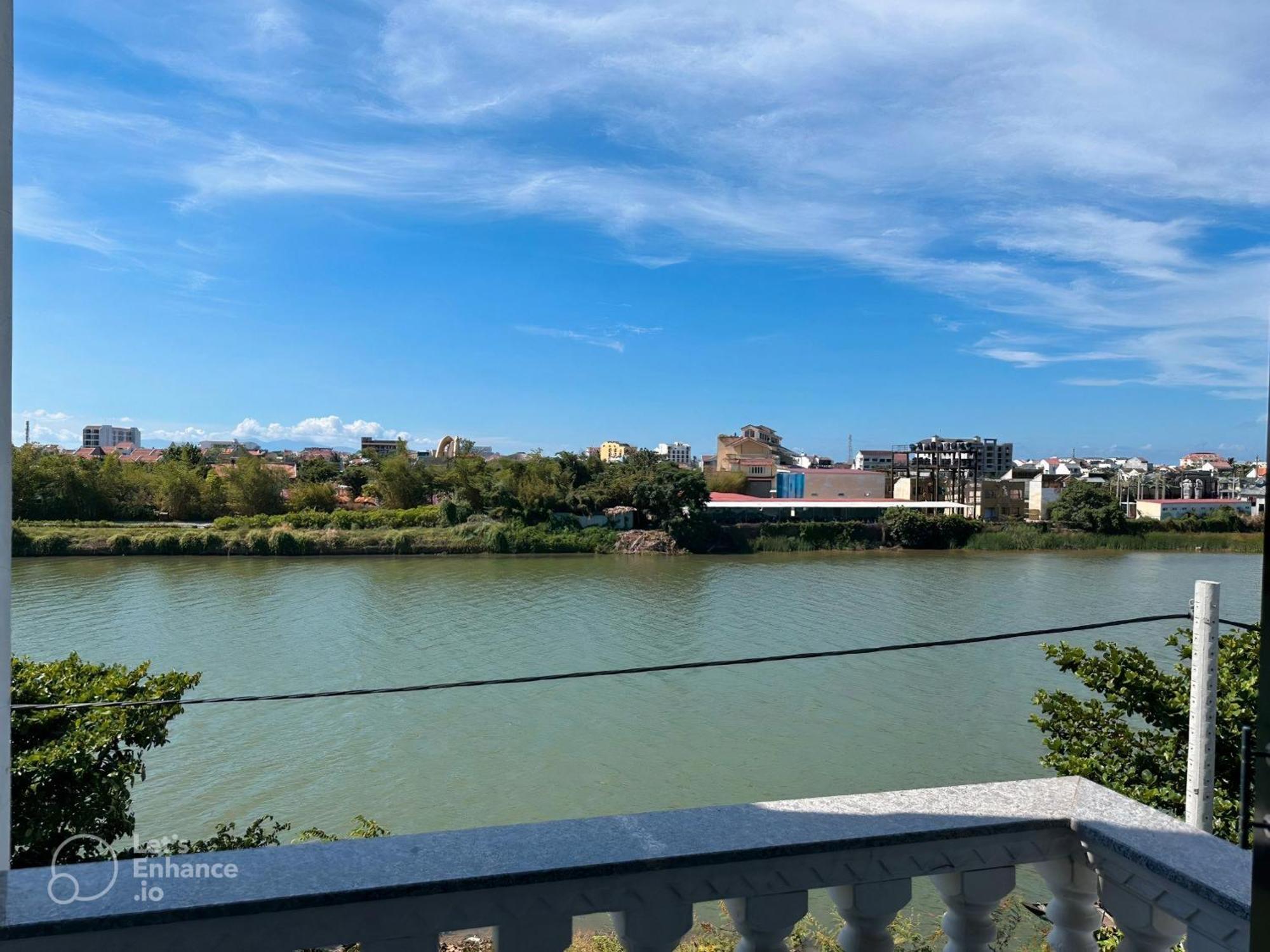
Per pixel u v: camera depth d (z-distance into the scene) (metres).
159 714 9.02
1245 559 68.75
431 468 85.56
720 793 18.19
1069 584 51.75
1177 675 9.01
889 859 1.83
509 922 1.65
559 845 1.73
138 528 65.94
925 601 44.66
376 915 1.60
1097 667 9.12
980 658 30.55
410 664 30.20
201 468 82.25
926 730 22.33
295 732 22.09
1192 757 3.77
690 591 47.69
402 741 21.50
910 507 86.88
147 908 1.49
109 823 8.44
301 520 70.00
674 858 1.68
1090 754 8.83
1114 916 1.85
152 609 40.16
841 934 1.90
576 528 70.62
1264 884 1.25
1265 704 1.23
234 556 61.72
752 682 27.19
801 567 60.00
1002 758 20.30
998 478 110.94
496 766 19.75
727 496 93.31
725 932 6.44
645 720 23.25
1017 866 1.92
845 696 25.55
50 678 9.12
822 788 18.44
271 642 33.41
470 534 67.31
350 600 43.38
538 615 39.84
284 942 1.56
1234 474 129.50
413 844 1.74
